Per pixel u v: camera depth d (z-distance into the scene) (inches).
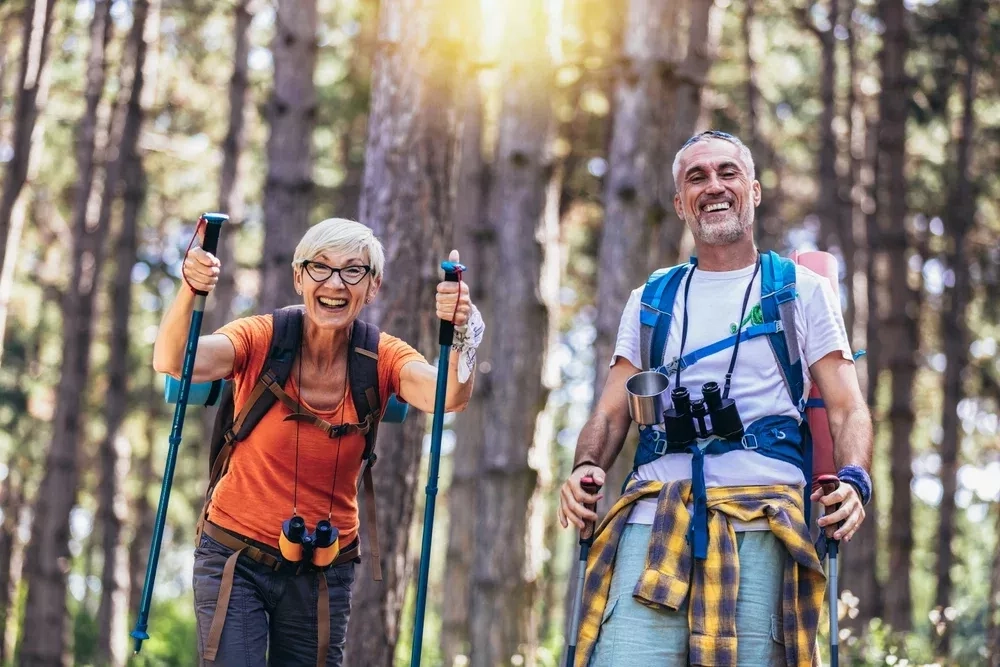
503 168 518.3
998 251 792.9
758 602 175.2
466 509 588.4
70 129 837.2
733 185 189.0
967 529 958.4
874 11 727.7
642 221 395.2
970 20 687.7
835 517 169.9
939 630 401.1
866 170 805.2
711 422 181.2
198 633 184.1
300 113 461.4
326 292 180.9
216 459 187.2
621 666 176.9
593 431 193.8
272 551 183.0
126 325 732.0
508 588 503.5
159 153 881.5
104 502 726.5
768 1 740.7
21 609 894.4
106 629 716.0
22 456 984.9
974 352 852.6
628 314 198.1
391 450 282.0
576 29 605.0
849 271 682.8
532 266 513.7
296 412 182.4
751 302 187.3
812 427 191.5
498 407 511.2
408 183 287.0
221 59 808.3
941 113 703.7
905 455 641.6
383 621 279.0
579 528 183.9
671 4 399.9
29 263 942.4
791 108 791.7
